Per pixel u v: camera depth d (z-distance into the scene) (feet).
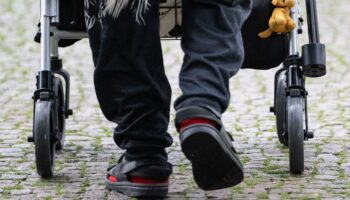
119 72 20.38
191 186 23.44
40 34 24.50
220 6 19.34
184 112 18.76
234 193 22.80
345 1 63.31
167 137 21.40
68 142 29.07
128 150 21.54
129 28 19.98
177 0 22.27
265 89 38.88
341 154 27.07
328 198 22.33
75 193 22.93
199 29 19.30
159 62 20.31
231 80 40.88
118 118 21.02
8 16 57.26
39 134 23.26
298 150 23.73
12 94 37.96
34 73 42.24
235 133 30.48
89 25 20.86
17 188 23.53
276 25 23.18
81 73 42.47
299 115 23.57
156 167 21.58
